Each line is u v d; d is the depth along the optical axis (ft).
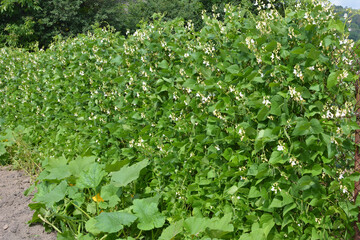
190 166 10.96
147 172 12.46
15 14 54.85
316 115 8.25
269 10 9.41
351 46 8.09
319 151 7.89
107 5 60.80
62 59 17.80
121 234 10.55
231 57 9.77
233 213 9.65
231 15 10.33
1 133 22.50
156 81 12.51
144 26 13.14
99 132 14.65
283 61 8.72
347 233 8.20
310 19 8.26
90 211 11.14
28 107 21.09
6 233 11.48
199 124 10.69
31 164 18.04
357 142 8.04
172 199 11.18
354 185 8.04
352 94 7.97
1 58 24.80
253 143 9.08
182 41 11.91
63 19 54.75
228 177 9.82
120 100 13.64
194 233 9.24
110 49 14.66
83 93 16.47
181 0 56.85
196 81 10.80
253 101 8.59
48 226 11.57
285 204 8.23
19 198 14.32
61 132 18.03
